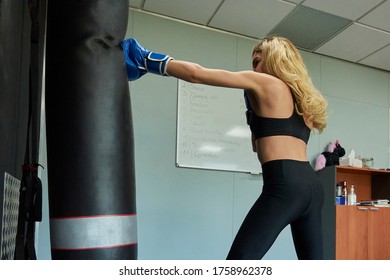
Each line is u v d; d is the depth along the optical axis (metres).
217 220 3.68
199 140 3.73
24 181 0.93
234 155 3.84
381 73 4.82
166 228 3.49
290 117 1.41
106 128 0.95
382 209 3.87
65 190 0.90
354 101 4.56
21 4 1.20
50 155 0.94
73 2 1.00
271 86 1.38
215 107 3.84
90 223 0.89
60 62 0.97
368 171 4.11
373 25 3.75
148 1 3.54
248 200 3.84
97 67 0.98
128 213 0.95
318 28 3.86
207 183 3.70
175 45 3.79
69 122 0.93
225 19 3.78
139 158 3.49
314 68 4.42
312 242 1.39
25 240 0.95
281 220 1.28
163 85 3.69
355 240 3.69
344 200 3.99
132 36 3.64
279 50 1.48
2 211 1.00
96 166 0.92
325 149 4.27
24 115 1.34
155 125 3.60
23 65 1.29
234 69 4.01
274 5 3.49
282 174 1.33
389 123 4.73
